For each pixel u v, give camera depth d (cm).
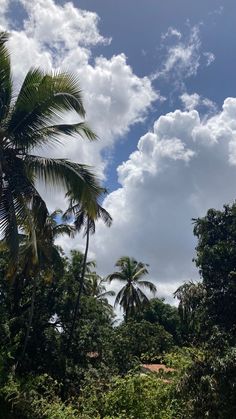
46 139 1489
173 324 4972
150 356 1459
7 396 1307
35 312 2683
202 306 1307
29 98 1434
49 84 1430
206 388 1123
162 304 5206
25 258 2272
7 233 1353
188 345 1516
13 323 2558
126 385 1255
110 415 1234
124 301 4597
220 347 1166
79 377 2483
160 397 1225
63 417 1238
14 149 1462
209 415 1115
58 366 2491
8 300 2719
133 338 3484
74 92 1446
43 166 1441
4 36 1423
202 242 1388
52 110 1457
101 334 2784
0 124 1456
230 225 1368
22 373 2222
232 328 1256
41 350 2580
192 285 1349
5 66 1438
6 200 1391
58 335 2652
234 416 1093
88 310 2847
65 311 2758
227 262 1320
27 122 1459
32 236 1366
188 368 1196
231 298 1282
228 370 1095
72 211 2719
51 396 1435
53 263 2559
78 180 1434
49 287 2748
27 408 1297
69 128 1493
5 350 1559
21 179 1416
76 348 2689
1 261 2597
